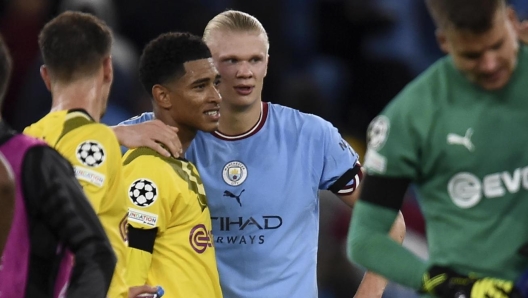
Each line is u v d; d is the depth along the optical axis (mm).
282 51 39438
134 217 16969
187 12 39125
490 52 13180
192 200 17609
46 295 14094
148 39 39125
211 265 17844
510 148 13703
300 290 18984
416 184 14492
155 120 17781
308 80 37688
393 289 31547
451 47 13359
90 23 15969
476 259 13859
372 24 41000
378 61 40656
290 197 19016
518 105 13750
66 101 15789
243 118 18969
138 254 16953
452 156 13883
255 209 18859
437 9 13305
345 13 41062
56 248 14141
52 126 15555
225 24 18781
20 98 35062
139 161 17250
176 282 17359
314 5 41250
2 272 13898
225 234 18906
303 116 19562
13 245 13914
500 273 13773
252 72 18641
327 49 41188
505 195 13750
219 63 18672
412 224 33781
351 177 19547
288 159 19125
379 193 14305
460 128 13836
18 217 13914
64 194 13922
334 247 31172
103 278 13852
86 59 15773
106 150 15484
